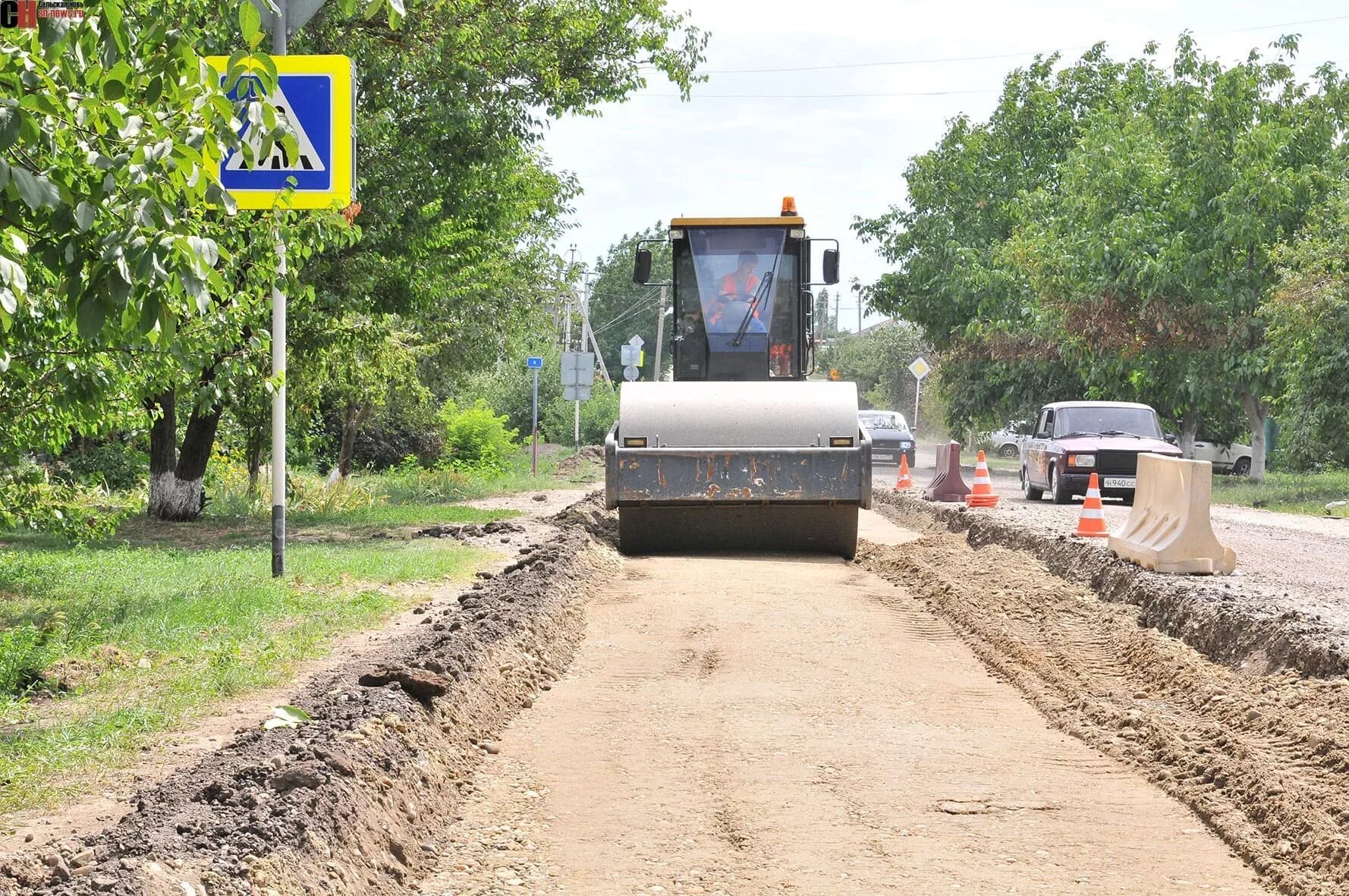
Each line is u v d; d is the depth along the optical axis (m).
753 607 23.19
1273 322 56.66
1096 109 87.88
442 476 57.81
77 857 8.41
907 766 13.55
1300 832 11.00
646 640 20.48
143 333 9.21
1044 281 67.62
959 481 47.25
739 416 30.45
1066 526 33.62
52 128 8.82
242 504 43.03
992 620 21.95
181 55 8.99
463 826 11.63
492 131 38.41
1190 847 11.21
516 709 15.96
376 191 35.78
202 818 9.32
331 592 22.77
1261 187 62.59
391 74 36.22
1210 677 17.27
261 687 15.06
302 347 37.66
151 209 8.70
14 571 24.09
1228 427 81.25
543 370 111.75
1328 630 17.62
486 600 20.44
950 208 89.44
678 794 12.51
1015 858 10.80
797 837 11.25
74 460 45.91
